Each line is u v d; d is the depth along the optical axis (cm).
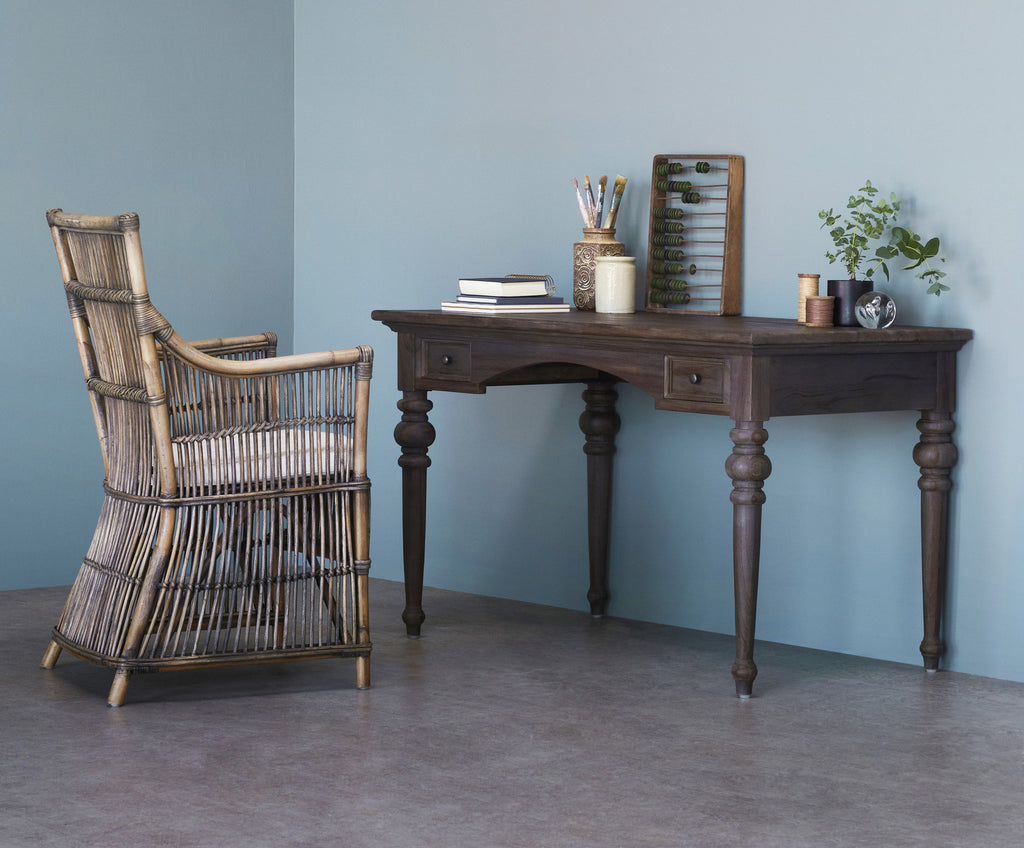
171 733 266
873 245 326
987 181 309
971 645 319
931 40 315
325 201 443
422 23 414
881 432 330
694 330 282
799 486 344
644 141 365
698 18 353
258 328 447
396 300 427
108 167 412
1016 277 307
